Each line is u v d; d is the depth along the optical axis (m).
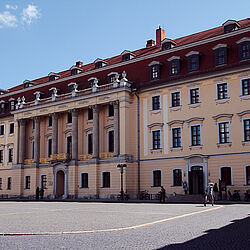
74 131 53.84
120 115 49.22
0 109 68.31
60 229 16.23
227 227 16.25
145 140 48.47
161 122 47.38
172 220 19.47
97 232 15.29
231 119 41.78
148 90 48.75
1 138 67.06
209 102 43.56
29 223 18.88
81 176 52.44
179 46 47.31
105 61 60.16
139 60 51.25
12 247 12.09
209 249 11.41
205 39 45.09
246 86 41.12
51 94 59.59
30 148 61.91
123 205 33.75
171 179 45.59
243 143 40.66
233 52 42.34
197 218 20.22
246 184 39.97
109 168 49.41
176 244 12.23
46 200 49.88
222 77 42.78
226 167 41.62
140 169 48.44
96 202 41.38
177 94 46.47
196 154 43.66
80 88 56.12
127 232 15.21
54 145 56.25
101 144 52.41
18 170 60.47
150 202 38.88
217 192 40.38
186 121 45.12
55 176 55.41
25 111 60.91
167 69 47.75
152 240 13.07
